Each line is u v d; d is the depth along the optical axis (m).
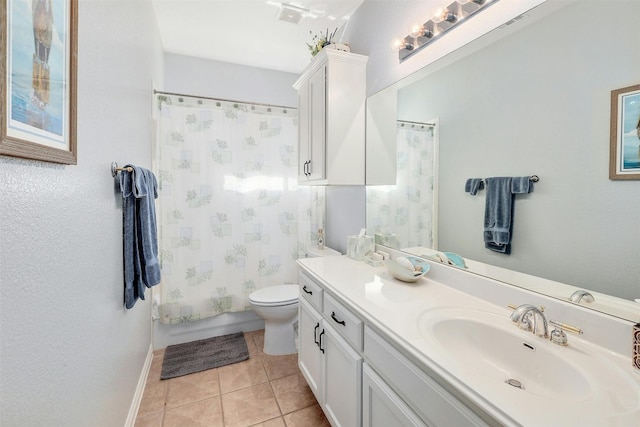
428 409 0.81
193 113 2.34
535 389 0.83
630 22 0.76
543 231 1.00
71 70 0.78
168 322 2.31
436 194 1.43
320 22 2.28
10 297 0.59
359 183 1.93
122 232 1.38
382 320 1.02
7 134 0.53
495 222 1.16
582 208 0.89
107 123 1.16
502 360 0.94
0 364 0.55
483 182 1.20
